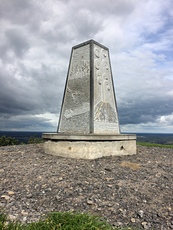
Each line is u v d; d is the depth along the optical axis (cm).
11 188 409
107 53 854
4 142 1530
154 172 543
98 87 771
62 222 252
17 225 247
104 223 267
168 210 340
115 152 713
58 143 698
